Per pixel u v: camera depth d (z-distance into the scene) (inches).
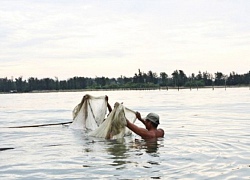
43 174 305.3
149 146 435.8
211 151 394.9
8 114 1112.2
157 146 434.9
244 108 1179.3
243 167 317.4
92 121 634.2
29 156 380.5
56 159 362.9
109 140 493.4
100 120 632.4
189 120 799.7
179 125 689.6
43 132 598.9
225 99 1961.1
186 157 362.0
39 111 1252.5
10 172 313.6
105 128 520.4
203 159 351.3
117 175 296.2
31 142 482.0
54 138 520.7
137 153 389.4
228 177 285.4
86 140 495.5
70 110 1289.4
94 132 537.3
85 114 654.5
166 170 308.5
